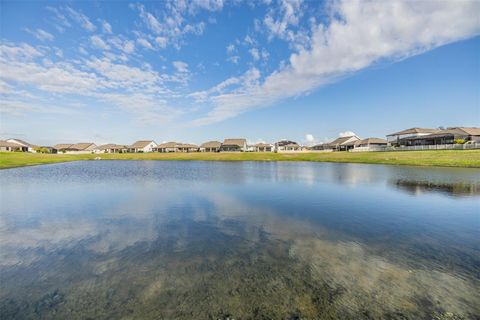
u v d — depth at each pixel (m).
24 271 6.50
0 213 12.47
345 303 4.95
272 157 71.44
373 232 9.41
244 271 6.35
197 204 14.38
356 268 6.48
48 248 8.02
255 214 12.17
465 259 7.00
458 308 4.80
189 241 8.58
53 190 19.41
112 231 9.70
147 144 130.38
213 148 116.94
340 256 7.24
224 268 6.54
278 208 13.34
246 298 5.17
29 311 4.89
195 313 4.72
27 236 9.17
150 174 32.25
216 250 7.77
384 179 24.58
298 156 71.19
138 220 11.23
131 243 8.43
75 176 30.09
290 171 35.06
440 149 54.34
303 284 5.69
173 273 6.30
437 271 6.30
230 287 5.61
